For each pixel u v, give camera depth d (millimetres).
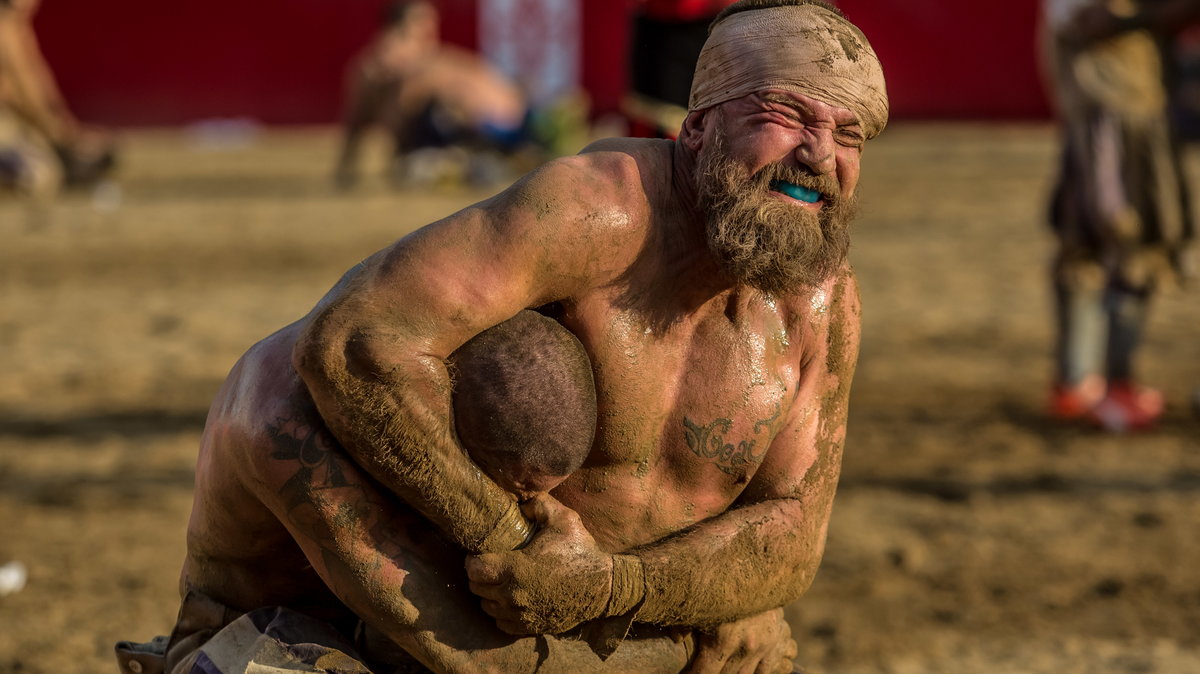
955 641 7789
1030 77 43750
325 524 4152
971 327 16219
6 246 21547
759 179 4086
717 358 4383
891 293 18172
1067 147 11789
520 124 30500
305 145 40750
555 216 4086
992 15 43531
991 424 12227
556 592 4125
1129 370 12094
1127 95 11430
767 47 4086
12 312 16812
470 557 4137
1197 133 35156
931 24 43750
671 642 4508
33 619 7957
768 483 4598
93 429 11961
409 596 4188
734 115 4113
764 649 4648
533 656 4289
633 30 7125
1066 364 12375
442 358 4078
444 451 4055
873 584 8625
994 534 9547
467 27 44500
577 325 4270
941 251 21250
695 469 4438
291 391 4223
